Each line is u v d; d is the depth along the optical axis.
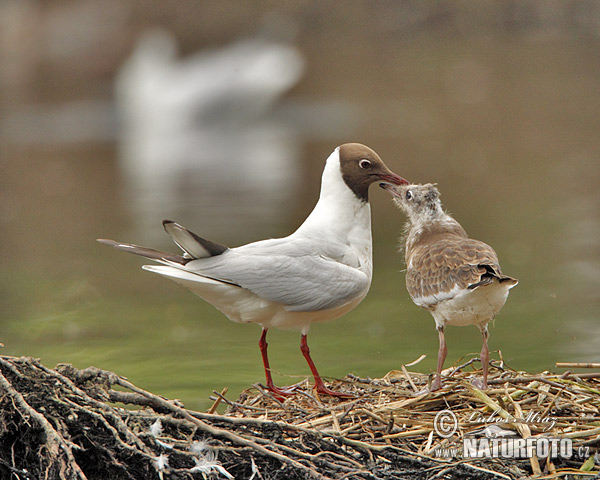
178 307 14.78
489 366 9.55
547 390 8.58
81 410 7.24
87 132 34.69
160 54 37.94
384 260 17.28
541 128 32.19
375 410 8.35
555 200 21.66
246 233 18.17
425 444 7.85
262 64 36.72
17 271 16.89
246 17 47.19
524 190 22.95
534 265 16.14
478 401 8.40
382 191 23.91
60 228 20.11
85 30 45.56
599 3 49.19
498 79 41.84
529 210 20.67
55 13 46.81
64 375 7.63
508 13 49.66
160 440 7.27
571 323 12.84
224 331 13.35
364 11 50.00
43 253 18.19
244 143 32.34
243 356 11.97
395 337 12.63
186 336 13.02
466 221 19.77
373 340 12.52
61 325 13.56
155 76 37.03
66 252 18.27
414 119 34.62
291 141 31.95
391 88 40.62
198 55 39.97
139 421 7.42
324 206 10.22
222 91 36.06
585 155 27.56
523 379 8.78
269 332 13.27
